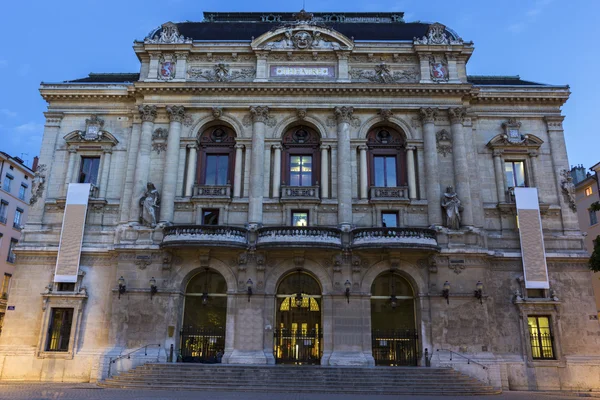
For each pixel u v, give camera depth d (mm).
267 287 30703
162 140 33750
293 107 34000
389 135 34750
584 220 50031
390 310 31234
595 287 48562
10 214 51500
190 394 22719
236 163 33469
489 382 28156
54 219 33219
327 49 35000
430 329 29828
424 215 32344
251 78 35031
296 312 31188
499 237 32562
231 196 33250
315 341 30594
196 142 34000
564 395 26391
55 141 34750
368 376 25812
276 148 33625
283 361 30250
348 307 30219
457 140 33094
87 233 32656
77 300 31219
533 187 33438
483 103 35062
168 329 29953
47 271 32250
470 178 33219
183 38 35531
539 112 34938
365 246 29969
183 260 31125
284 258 31156
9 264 51312
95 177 34469
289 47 35156
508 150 34188
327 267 30984
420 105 33938
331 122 34156
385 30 37844
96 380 28609
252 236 31438
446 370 26516
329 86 33812
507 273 31906
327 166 33406
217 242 29797
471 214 31781
